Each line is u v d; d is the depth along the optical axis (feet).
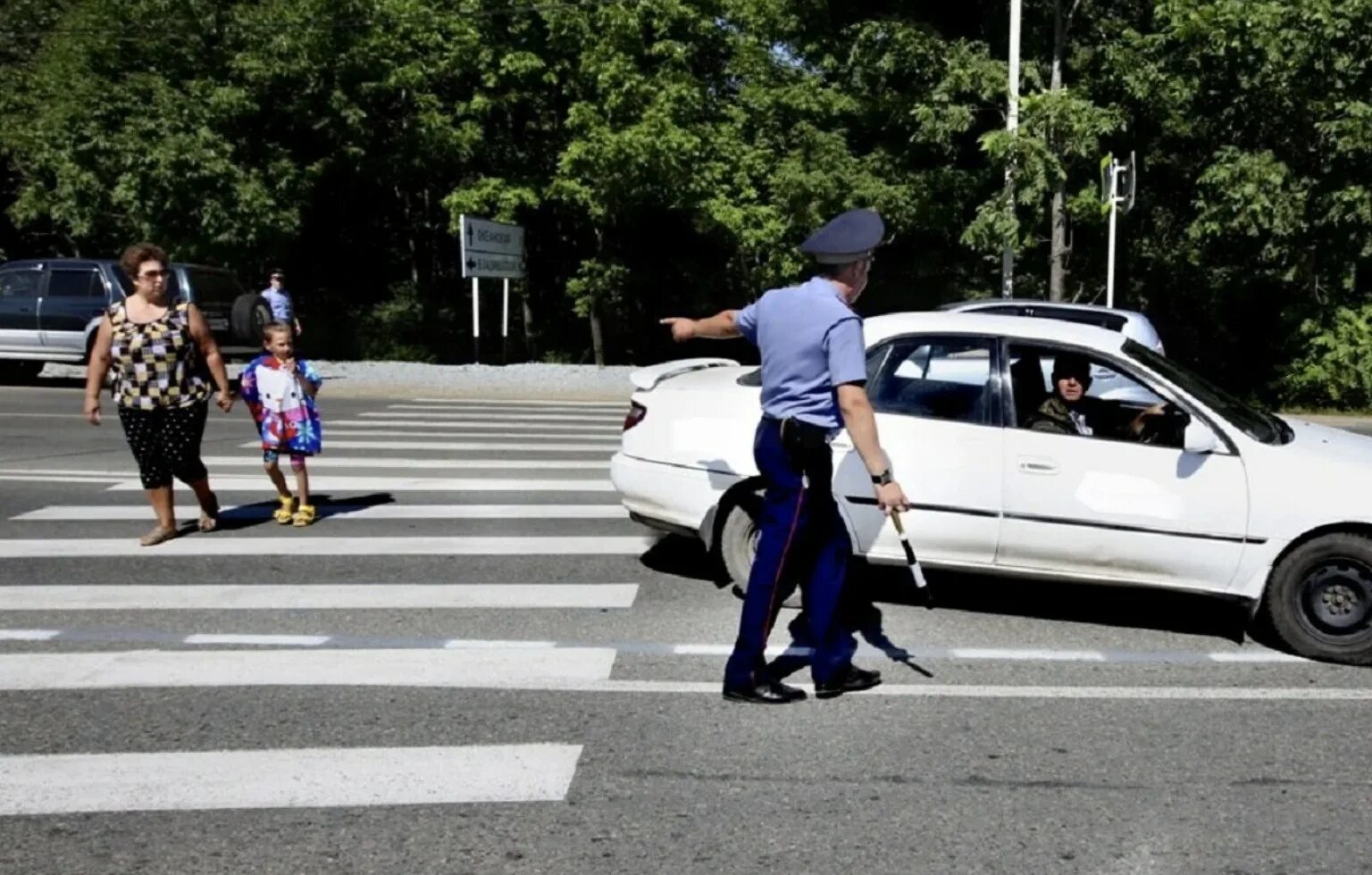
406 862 12.87
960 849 13.25
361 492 34.09
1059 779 15.14
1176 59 67.46
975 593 23.81
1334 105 62.75
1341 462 20.03
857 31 73.10
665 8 81.05
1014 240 65.98
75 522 29.66
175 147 77.51
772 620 17.44
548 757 15.61
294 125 86.63
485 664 19.27
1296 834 13.74
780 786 14.83
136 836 13.46
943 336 22.04
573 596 23.35
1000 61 70.33
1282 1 63.26
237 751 15.75
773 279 84.94
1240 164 63.10
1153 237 78.95
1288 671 19.48
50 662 19.24
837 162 76.07
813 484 17.11
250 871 12.69
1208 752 16.07
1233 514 20.15
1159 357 22.45
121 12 81.05
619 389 68.59
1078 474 20.79
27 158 91.61
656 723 16.83
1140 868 12.89
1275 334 71.97
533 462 39.91
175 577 24.53
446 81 91.09
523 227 90.02
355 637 20.70
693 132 81.92
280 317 69.82
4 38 99.14
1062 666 19.58
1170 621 22.18
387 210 103.09
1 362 69.56
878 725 16.84
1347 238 63.93
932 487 21.33
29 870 12.69
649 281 94.63
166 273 26.71
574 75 85.81
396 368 77.51
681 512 23.20
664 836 13.50
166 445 27.04
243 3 83.92
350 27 84.33
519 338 102.01
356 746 15.93
